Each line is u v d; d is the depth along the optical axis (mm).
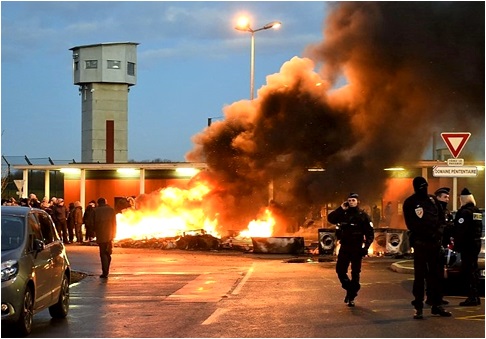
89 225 31969
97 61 57969
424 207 11984
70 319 12219
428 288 12945
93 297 15086
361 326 11109
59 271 12266
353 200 13453
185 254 27734
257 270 20891
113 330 10969
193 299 14562
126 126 59094
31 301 10820
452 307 13305
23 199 25125
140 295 15344
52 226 12648
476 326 11125
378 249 26406
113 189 47656
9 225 11086
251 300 14273
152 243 31688
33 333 10820
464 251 13453
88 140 58406
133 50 59406
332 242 27344
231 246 29797
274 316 12141
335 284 17078
